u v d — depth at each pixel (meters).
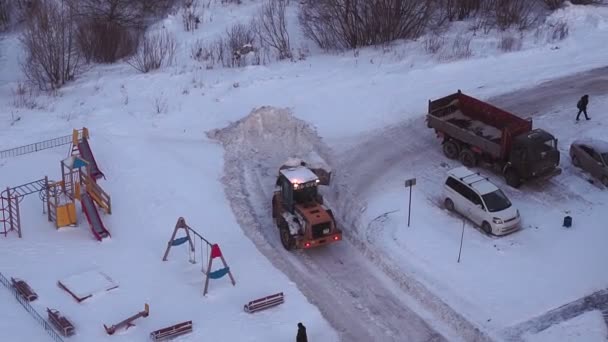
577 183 32.25
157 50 48.75
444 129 34.12
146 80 43.69
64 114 38.97
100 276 25.95
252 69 44.47
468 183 29.81
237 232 29.52
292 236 27.92
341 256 28.25
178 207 30.75
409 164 34.16
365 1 48.50
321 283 26.69
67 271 26.47
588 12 49.66
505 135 31.66
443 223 29.91
